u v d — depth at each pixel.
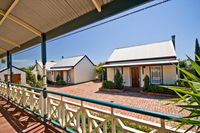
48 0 2.03
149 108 4.93
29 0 2.10
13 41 3.97
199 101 0.74
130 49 12.27
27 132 2.46
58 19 2.45
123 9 1.60
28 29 2.95
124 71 10.73
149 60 9.55
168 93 6.89
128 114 4.21
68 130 2.28
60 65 17.02
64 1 1.97
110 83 9.55
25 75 17.53
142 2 1.44
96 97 7.17
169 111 4.55
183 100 0.86
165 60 8.74
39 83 7.70
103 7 1.83
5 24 3.05
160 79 9.00
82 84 13.80
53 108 2.71
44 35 3.07
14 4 2.14
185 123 0.81
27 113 3.52
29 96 3.66
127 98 6.64
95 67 18.83
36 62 21.59
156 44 11.08
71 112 2.23
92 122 1.80
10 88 4.98
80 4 1.94
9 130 2.54
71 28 2.37
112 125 1.49
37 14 2.43
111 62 11.66
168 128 1.06
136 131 1.28
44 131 2.48
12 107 4.13
